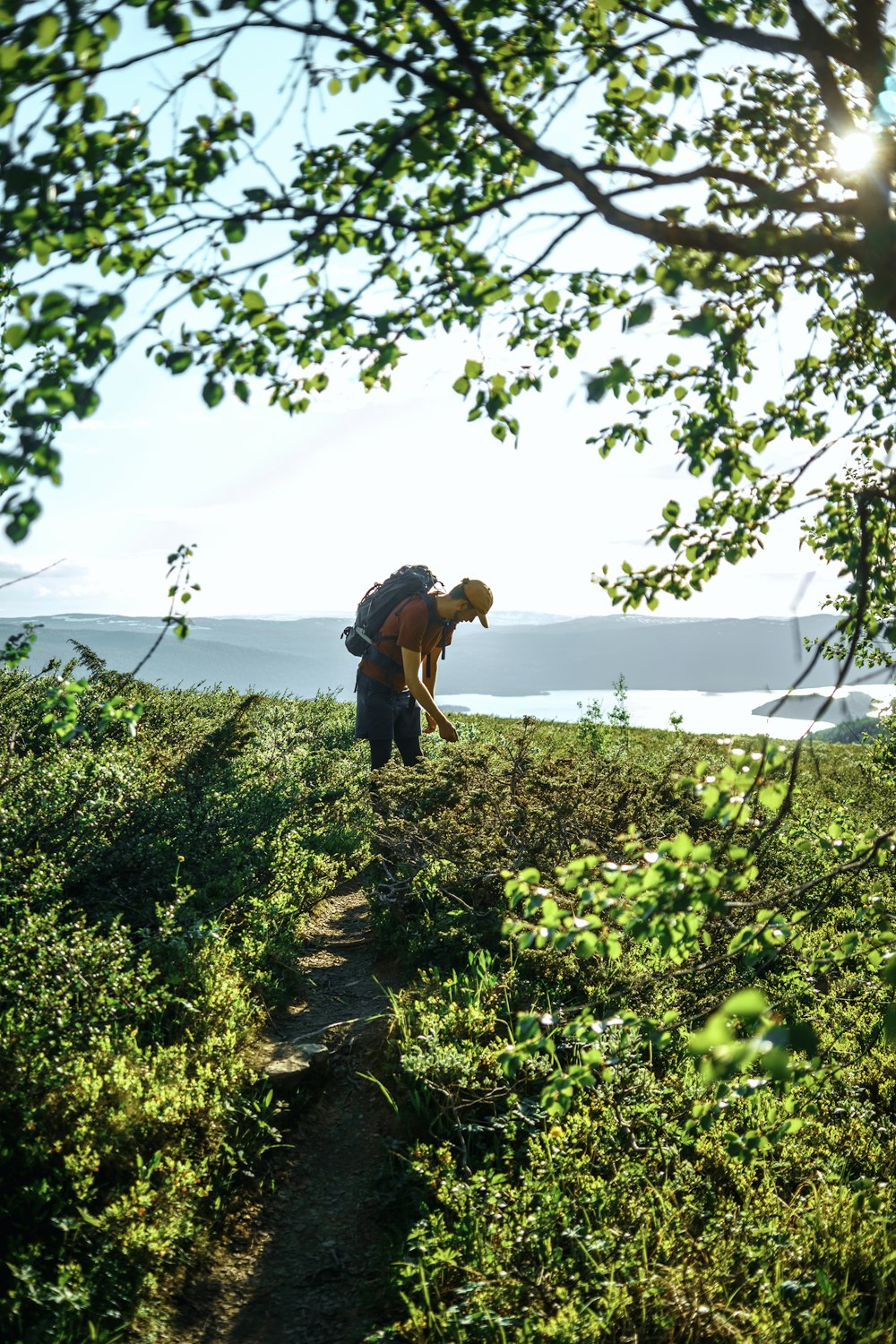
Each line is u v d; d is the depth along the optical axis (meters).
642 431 4.07
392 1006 6.43
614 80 3.50
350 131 3.23
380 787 8.62
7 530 2.25
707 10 3.20
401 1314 3.89
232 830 8.56
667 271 2.37
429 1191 4.52
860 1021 6.15
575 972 6.22
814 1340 3.59
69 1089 4.44
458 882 7.27
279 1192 4.79
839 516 4.32
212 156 2.66
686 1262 4.02
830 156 3.47
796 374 4.21
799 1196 4.70
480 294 2.87
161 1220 4.10
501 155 3.44
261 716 16.33
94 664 9.27
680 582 4.20
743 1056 2.18
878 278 2.50
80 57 2.25
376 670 9.41
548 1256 3.97
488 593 8.97
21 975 4.85
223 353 2.86
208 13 2.39
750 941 3.43
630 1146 4.83
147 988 5.70
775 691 3.12
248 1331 3.86
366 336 3.01
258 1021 6.16
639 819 7.65
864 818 10.24
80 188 2.72
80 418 2.35
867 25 2.61
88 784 7.12
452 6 3.08
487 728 20.34
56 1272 3.71
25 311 2.50
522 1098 5.08
